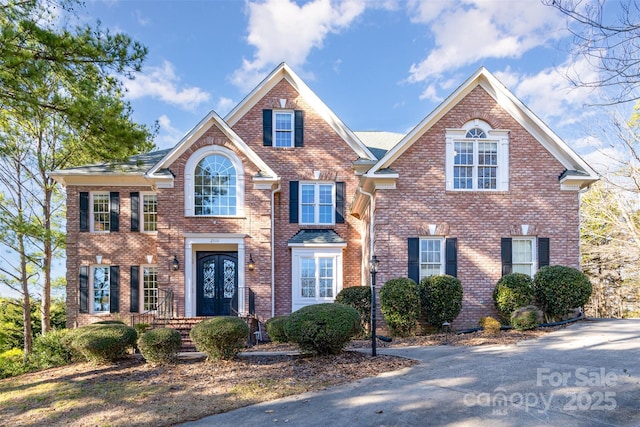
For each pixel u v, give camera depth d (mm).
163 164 15273
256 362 9797
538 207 14352
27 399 8000
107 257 17531
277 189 16422
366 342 12359
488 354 9641
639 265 23562
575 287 13070
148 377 8969
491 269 14102
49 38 9242
